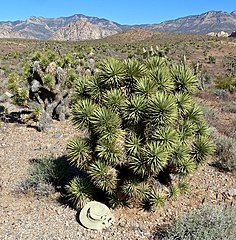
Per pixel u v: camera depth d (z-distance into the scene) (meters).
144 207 5.88
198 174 7.44
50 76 10.91
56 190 6.69
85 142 5.61
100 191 6.13
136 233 5.32
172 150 5.18
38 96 11.34
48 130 10.41
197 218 5.02
